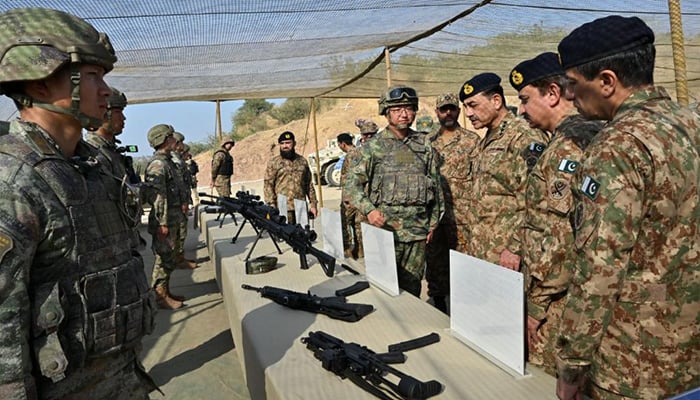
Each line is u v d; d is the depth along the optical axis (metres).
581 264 1.19
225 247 4.52
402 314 2.25
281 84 6.70
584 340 1.20
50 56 1.23
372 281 2.84
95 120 1.36
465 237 4.29
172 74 5.17
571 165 1.67
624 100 1.27
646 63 1.24
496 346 1.67
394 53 5.59
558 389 1.30
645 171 1.13
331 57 5.33
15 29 1.22
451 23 4.35
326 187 17.70
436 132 4.88
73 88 1.28
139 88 5.93
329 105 37.41
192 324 4.20
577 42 1.30
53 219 1.18
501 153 2.53
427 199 3.34
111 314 1.31
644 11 4.05
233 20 3.44
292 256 3.85
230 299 3.13
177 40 3.82
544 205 1.83
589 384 1.44
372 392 1.52
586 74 1.30
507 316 1.60
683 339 1.21
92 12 2.92
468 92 2.77
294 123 33.94
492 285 1.67
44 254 1.18
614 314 1.26
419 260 3.42
